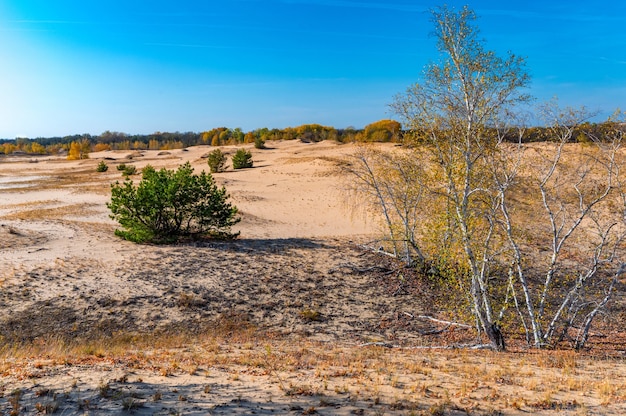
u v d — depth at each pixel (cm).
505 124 1295
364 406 712
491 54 1247
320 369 948
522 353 1263
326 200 4003
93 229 2686
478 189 1298
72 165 9450
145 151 13475
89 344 1276
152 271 1962
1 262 1920
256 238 2712
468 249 1307
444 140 1467
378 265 2245
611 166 1273
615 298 1870
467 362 1083
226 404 703
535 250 2309
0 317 1454
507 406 725
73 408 652
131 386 764
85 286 1739
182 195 2422
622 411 700
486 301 1344
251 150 9669
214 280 1928
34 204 3797
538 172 1380
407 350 1314
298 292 1900
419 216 2058
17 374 809
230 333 1516
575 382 864
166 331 1493
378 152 2080
